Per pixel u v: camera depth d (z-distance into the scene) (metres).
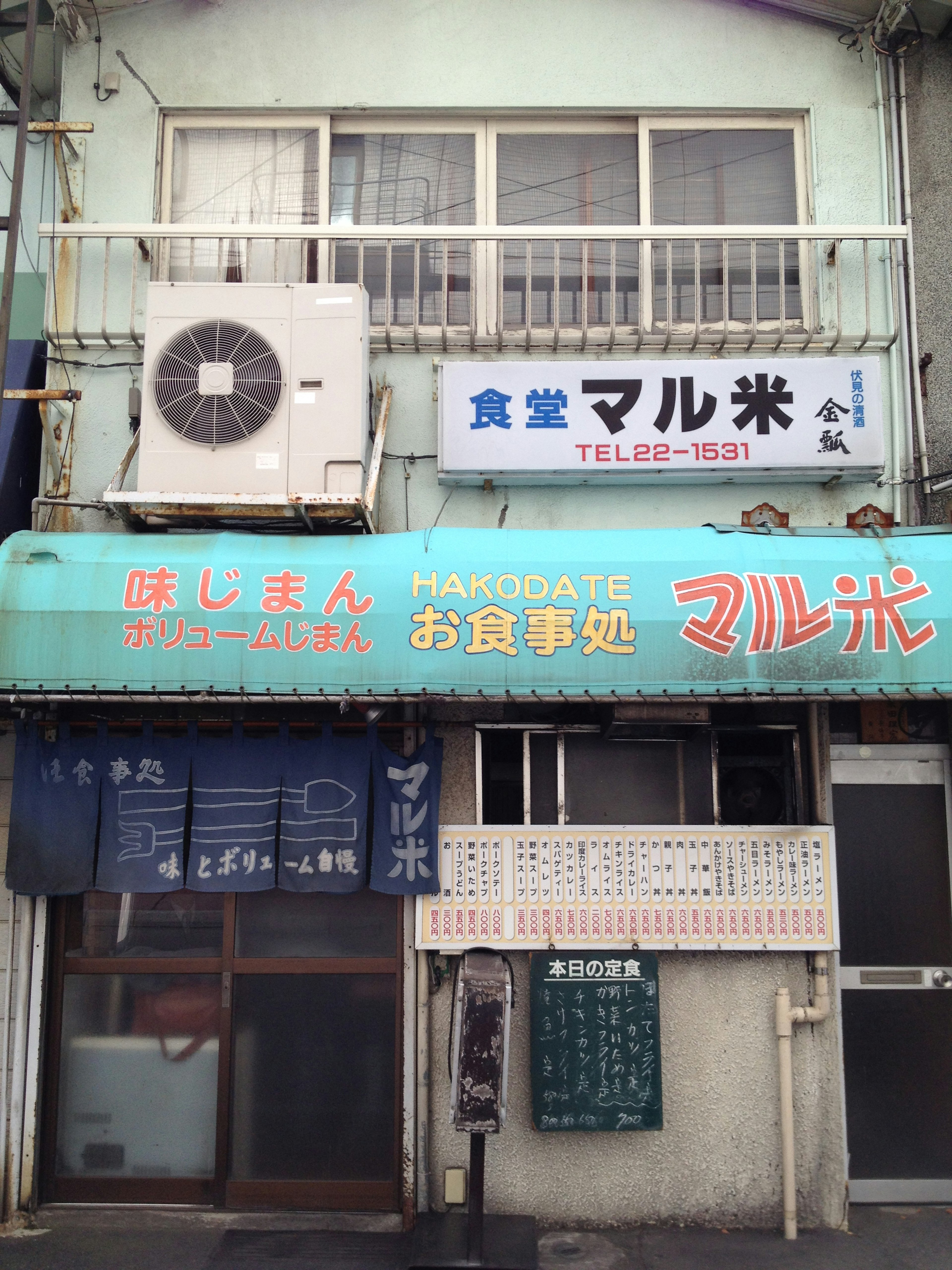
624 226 5.82
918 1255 4.80
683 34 5.98
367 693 4.63
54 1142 5.24
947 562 4.81
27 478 5.64
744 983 5.25
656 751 5.49
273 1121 5.25
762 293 5.89
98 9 5.93
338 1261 4.70
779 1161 5.14
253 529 5.38
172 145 6.01
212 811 5.14
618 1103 5.07
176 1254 4.75
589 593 4.73
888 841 5.52
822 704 5.45
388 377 5.66
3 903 5.29
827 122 5.92
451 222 6.03
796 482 5.55
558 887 5.19
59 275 5.74
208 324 5.19
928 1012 5.42
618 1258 4.76
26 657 4.68
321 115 6.01
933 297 5.80
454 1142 5.19
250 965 5.32
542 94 5.94
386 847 5.14
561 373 5.41
